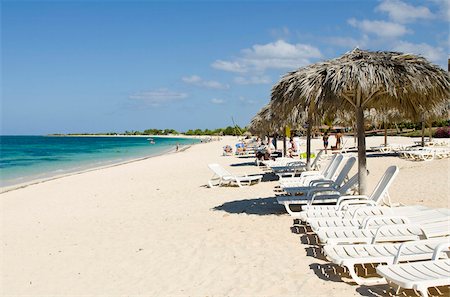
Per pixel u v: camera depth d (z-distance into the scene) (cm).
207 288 491
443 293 429
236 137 9575
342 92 707
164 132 19225
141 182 1628
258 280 499
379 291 440
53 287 543
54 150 5812
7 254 714
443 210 636
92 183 1739
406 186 1060
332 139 4672
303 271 513
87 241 757
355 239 530
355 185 861
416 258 453
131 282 534
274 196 1064
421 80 667
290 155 2291
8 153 5012
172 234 752
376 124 2412
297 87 716
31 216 1070
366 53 728
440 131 4269
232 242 666
